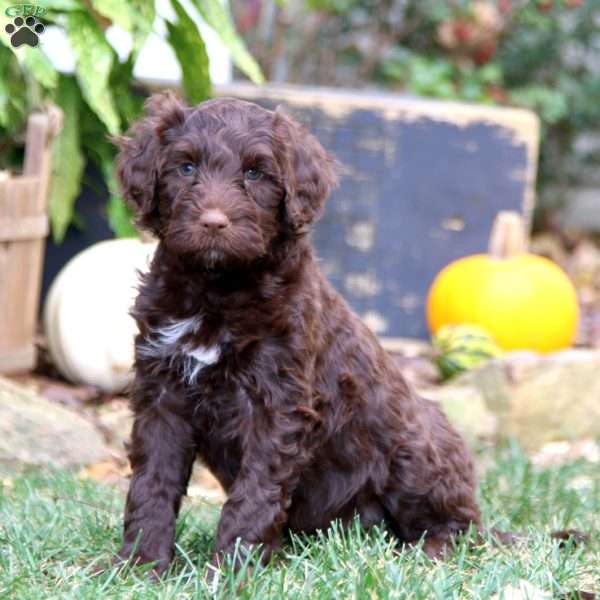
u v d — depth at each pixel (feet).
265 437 16.43
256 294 16.33
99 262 30.01
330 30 54.34
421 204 35.12
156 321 16.66
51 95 30.09
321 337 17.07
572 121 53.26
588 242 56.65
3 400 24.45
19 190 27.94
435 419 18.95
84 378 29.78
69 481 22.03
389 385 18.11
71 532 18.52
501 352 31.65
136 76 34.55
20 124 31.27
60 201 30.40
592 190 59.77
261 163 16.30
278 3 32.45
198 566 16.61
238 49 29.35
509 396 29.45
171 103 16.81
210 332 16.37
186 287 16.43
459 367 31.09
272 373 16.40
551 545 17.99
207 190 15.94
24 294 28.71
